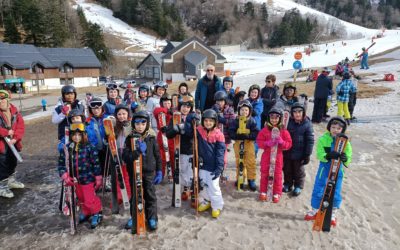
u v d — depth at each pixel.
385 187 5.50
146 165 4.19
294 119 5.07
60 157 4.32
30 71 42.00
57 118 5.14
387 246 3.87
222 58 48.56
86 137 4.34
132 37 93.38
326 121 10.66
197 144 4.63
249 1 134.00
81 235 4.22
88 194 4.36
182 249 3.86
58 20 63.81
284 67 48.22
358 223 4.38
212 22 119.81
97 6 113.81
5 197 5.46
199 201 4.80
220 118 5.96
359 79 19.03
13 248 4.01
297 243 3.95
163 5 113.00
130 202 4.56
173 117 4.80
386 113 10.98
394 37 75.81
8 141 5.22
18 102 31.00
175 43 55.22
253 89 5.96
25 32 61.28
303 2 168.75
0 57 39.91
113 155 4.35
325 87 10.04
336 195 4.22
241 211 4.74
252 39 104.94
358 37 99.88
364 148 7.62
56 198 5.45
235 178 6.01
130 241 4.04
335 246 3.88
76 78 47.28
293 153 5.12
